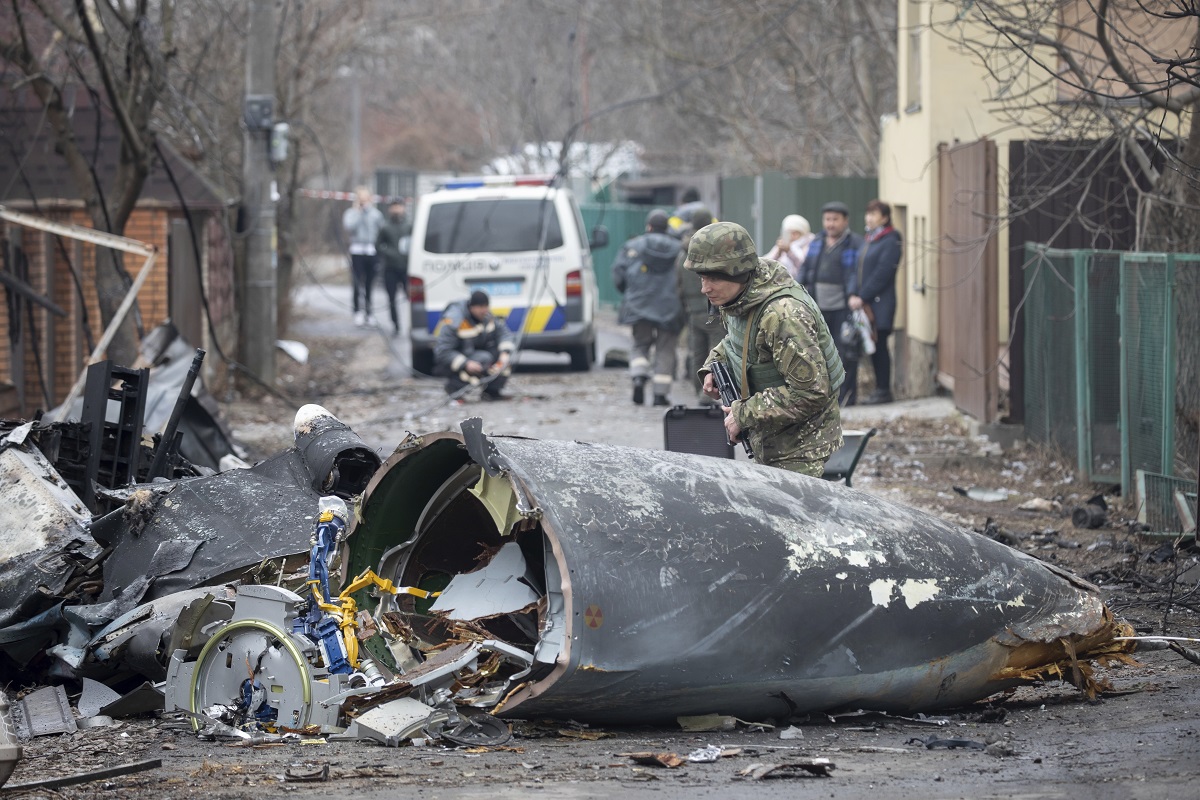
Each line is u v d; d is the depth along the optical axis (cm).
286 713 1153
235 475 1491
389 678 1148
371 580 1200
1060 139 2873
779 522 1138
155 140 3166
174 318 3734
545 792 922
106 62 3030
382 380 4466
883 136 4578
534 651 1088
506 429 3225
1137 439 2230
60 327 3559
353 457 1508
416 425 3381
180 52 4416
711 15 6288
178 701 1213
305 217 9894
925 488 2475
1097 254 2391
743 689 1096
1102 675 1350
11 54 3020
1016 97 2439
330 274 10050
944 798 893
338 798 921
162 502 1444
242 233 4069
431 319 4472
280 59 4975
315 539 1189
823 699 1130
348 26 5744
